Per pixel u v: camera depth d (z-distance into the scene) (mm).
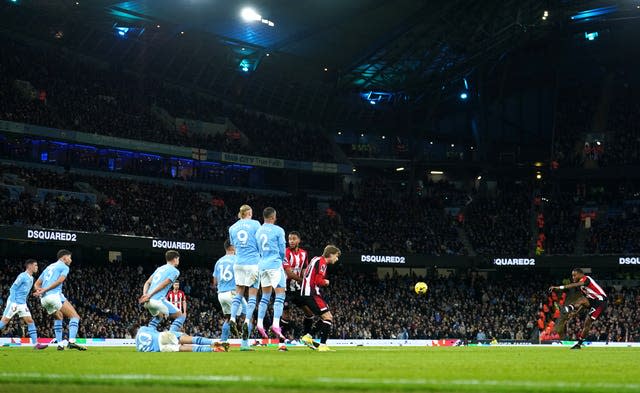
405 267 64250
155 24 57594
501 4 56469
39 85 55375
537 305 56312
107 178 55125
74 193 52031
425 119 71688
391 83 68438
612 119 70750
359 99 70938
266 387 6809
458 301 56875
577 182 69625
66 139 53625
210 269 56344
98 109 57062
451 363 10805
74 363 10438
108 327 40594
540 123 73938
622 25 67188
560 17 60031
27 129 51656
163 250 50281
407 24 57469
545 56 71438
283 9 53906
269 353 14281
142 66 63219
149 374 8180
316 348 16766
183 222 54062
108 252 52469
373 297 55781
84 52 60844
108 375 7949
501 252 62000
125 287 46719
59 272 18375
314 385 6898
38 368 9406
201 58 65562
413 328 51719
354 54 63406
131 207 53188
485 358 13297
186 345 15242
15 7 55406
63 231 45438
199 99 65938
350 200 66188
